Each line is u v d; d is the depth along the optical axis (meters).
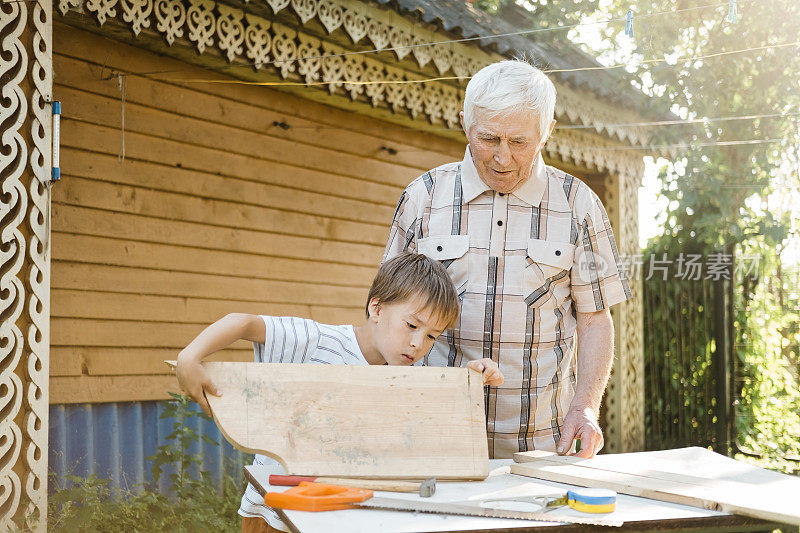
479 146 2.18
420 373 1.86
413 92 5.65
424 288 2.03
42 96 3.32
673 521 1.46
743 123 6.18
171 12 4.23
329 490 1.53
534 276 2.35
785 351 6.70
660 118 6.39
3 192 3.19
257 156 5.11
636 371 7.16
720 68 5.95
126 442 4.50
